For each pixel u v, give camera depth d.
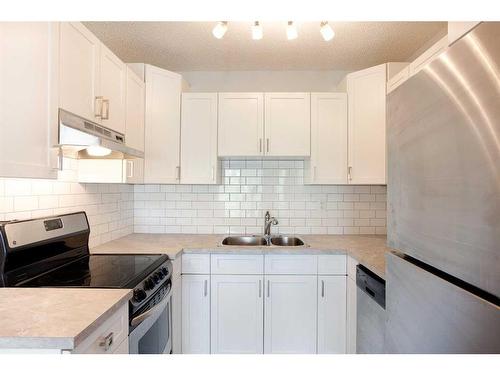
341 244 2.18
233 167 2.64
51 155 1.14
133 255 1.78
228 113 2.35
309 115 2.35
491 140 0.55
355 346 1.91
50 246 1.45
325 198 2.63
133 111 2.02
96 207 2.05
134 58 2.42
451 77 0.66
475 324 0.58
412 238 0.83
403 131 0.89
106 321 0.95
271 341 2.04
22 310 0.91
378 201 2.62
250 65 2.56
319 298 2.04
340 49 2.25
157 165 2.25
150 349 1.40
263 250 2.03
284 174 2.64
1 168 0.91
